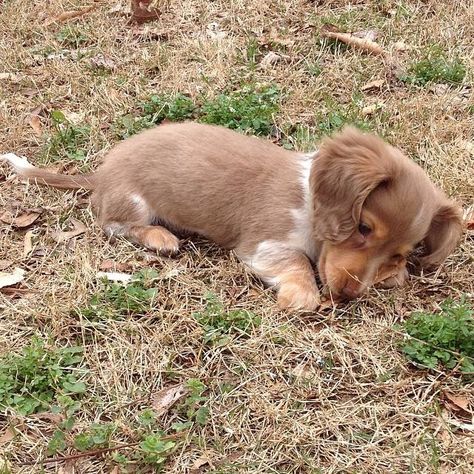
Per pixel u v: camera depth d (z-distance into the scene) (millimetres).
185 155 993
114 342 885
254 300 936
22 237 1019
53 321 902
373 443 807
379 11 1410
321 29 1355
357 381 856
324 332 890
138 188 1005
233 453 805
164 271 959
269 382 854
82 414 831
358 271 887
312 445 807
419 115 1173
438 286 951
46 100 1233
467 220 1015
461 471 786
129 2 1472
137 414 832
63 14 1436
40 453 801
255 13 1416
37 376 849
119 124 1181
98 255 986
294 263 946
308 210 941
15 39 1382
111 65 1310
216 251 1002
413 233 886
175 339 888
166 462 796
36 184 1069
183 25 1406
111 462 795
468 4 1399
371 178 872
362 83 1248
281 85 1249
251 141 1005
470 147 1120
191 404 831
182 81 1261
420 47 1307
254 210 967
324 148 907
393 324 902
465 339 875
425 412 827
